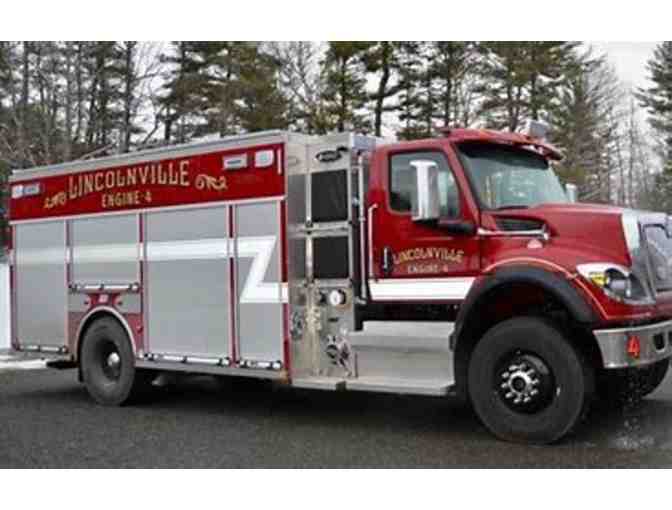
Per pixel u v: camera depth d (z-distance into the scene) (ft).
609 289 19.62
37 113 83.15
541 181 24.17
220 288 25.66
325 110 98.02
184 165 26.71
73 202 30.17
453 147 22.39
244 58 100.53
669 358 22.56
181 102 98.99
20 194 32.09
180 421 25.59
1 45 82.33
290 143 24.43
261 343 24.66
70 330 30.32
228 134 97.25
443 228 22.09
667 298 21.56
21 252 32.01
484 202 21.90
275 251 24.31
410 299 22.65
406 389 21.90
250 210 24.94
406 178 23.00
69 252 30.32
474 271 21.65
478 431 22.71
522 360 20.59
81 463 20.21
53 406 28.96
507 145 23.54
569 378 19.89
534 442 20.48
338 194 23.86
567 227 20.66
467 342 21.76
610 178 132.46
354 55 98.07
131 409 28.09
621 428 22.33
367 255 23.53
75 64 82.69
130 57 85.81
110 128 86.22
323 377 23.90
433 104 102.37
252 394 30.71
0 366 40.52
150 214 27.63
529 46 102.94
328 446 21.47
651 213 22.17
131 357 28.22
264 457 20.44
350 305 23.58
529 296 21.34
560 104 109.60
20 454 21.30
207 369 25.98
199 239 26.23
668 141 138.10
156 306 27.45
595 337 19.71
